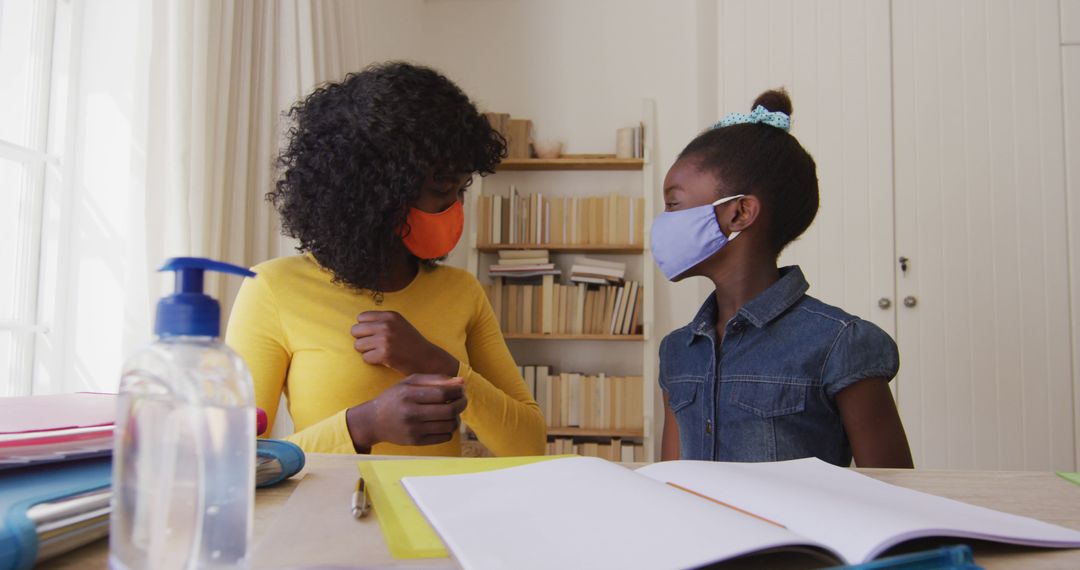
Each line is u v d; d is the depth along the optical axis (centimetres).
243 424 35
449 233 119
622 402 296
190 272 35
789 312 108
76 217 165
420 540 42
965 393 271
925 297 275
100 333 163
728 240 112
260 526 47
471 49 337
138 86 162
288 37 204
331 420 94
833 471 63
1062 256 272
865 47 284
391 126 108
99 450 49
